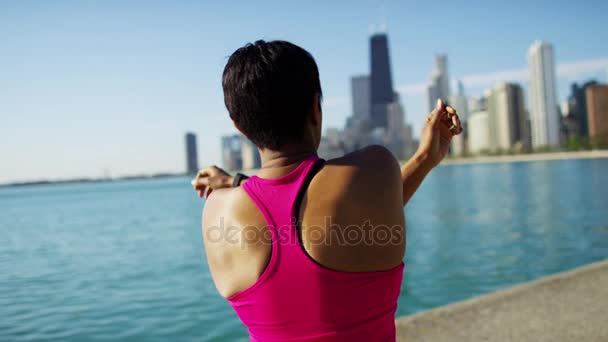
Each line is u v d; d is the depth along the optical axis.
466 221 19.12
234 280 1.01
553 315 3.55
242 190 1.04
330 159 1.02
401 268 1.02
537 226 16.47
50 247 18.66
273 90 0.99
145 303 8.47
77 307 8.55
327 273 0.93
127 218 32.25
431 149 1.32
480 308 3.79
